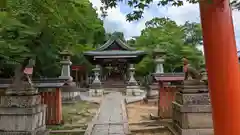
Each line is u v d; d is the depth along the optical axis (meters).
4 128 5.98
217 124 3.77
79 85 30.05
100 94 20.89
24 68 6.50
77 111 12.80
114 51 24.20
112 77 33.75
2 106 6.05
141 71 28.83
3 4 3.56
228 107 3.65
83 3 9.43
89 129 8.66
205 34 3.85
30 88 6.23
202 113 7.31
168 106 10.55
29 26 7.21
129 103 15.96
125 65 30.77
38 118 6.39
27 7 6.92
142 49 26.53
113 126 9.27
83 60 28.83
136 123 9.92
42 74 16.94
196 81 7.55
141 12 4.29
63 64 17.41
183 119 7.32
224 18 3.74
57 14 7.47
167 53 23.42
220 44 3.70
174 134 7.70
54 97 9.84
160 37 26.38
